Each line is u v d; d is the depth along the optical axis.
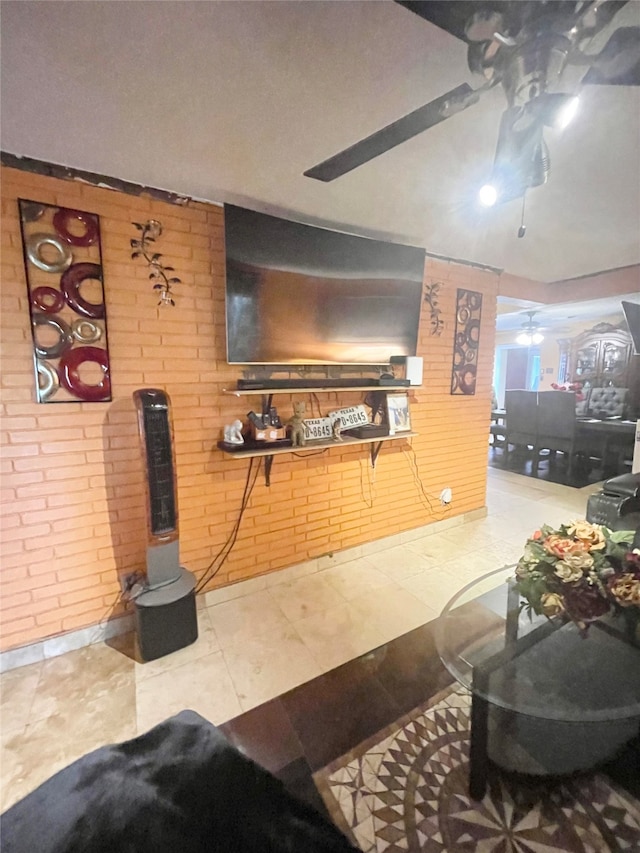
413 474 3.28
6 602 1.89
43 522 1.93
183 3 0.98
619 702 1.29
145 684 1.82
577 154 1.69
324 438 2.66
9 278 1.76
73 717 1.66
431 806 1.31
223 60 1.17
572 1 0.81
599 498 2.91
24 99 1.34
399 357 2.84
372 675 1.88
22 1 0.97
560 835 1.22
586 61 0.95
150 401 1.89
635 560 1.46
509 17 0.85
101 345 1.97
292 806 0.99
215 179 1.93
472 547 3.21
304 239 2.35
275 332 2.35
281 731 1.59
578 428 5.33
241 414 2.41
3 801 1.34
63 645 2.03
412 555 3.08
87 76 1.23
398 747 1.52
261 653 2.02
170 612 1.98
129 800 0.94
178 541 2.03
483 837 1.22
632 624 1.51
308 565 2.79
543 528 1.69
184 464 2.27
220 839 0.88
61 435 1.93
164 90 1.31
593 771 1.39
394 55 1.16
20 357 1.81
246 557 2.54
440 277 3.17
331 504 2.87
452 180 1.93
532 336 6.78
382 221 2.44
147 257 2.04
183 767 1.04
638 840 1.20
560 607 1.44
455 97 1.04
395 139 1.22
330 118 1.46
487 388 3.66
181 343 2.18
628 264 3.46
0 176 1.70
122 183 1.94
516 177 1.22
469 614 1.87
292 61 1.18
